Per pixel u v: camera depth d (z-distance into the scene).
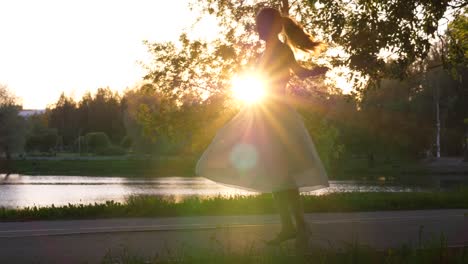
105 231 6.37
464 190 14.37
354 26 7.42
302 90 14.60
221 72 16.05
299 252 4.93
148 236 6.09
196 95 16.69
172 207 9.48
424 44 7.23
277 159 4.79
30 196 30.69
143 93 17.36
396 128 61.34
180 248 5.25
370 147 62.12
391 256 4.85
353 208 10.59
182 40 16.58
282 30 5.04
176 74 16.55
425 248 5.16
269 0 15.19
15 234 6.20
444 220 8.08
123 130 148.75
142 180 50.38
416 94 64.25
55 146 132.75
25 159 81.38
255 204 10.09
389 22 7.10
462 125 65.62
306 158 4.80
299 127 4.88
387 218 8.35
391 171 57.25
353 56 7.34
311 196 11.90
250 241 5.72
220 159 4.90
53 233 6.28
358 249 4.90
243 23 15.77
